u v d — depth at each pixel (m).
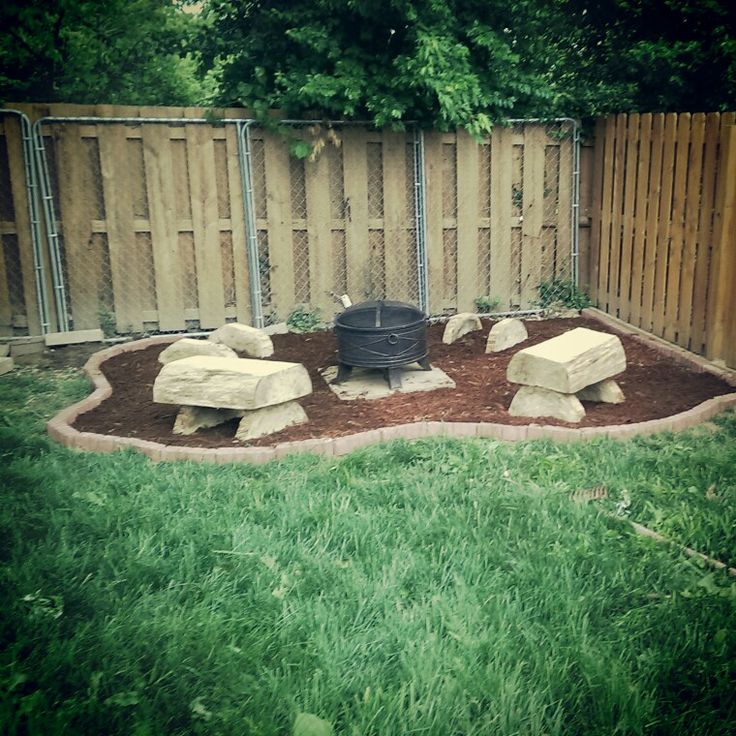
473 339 8.18
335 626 3.20
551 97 9.05
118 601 3.38
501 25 9.52
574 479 4.69
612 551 3.78
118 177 8.38
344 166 8.85
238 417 5.95
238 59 9.48
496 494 4.45
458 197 9.15
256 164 8.73
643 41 9.44
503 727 2.69
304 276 9.02
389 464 4.96
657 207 8.02
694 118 7.36
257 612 3.33
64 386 6.93
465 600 3.38
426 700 2.79
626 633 3.20
